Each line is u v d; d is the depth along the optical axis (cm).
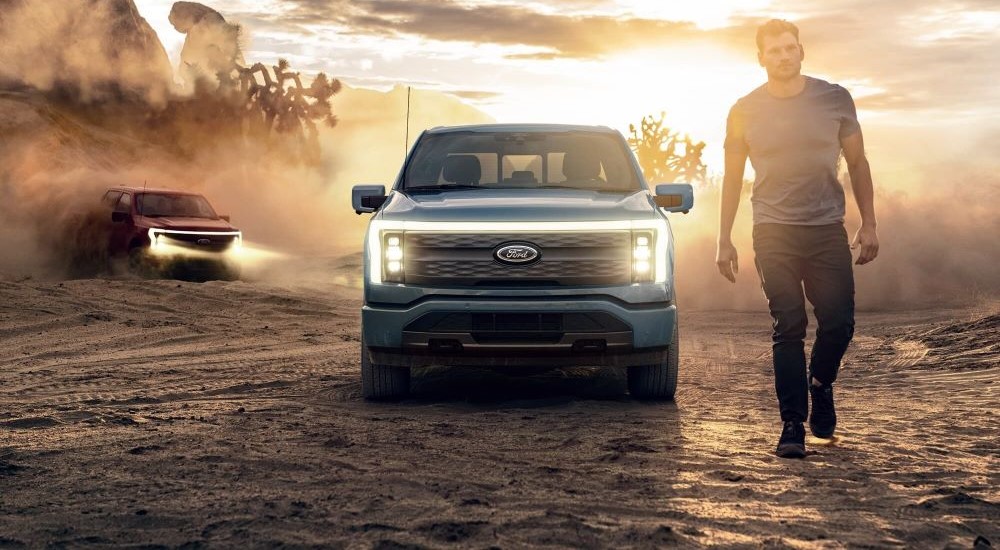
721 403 594
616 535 303
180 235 1706
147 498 349
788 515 329
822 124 430
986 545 293
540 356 556
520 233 554
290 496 352
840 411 556
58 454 425
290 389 655
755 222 448
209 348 934
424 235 560
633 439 467
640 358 565
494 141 687
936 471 396
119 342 974
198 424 503
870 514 330
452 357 559
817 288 440
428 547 290
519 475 389
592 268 555
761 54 441
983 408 559
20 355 873
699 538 301
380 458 421
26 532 308
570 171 661
